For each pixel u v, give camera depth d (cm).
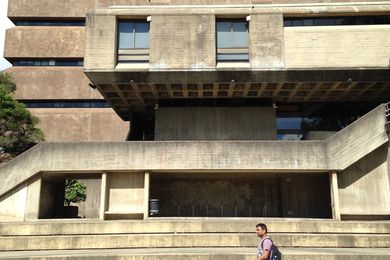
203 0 2977
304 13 2352
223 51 2358
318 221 1656
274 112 2730
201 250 1385
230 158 1836
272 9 2359
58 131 4353
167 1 3034
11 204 1845
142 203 1875
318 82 2372
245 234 1527
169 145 1856
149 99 2755
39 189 1862
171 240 1494
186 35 2323
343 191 1816
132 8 2380
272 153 1828
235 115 2730
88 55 2311
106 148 1856
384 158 1820
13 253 1338
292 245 1481
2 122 2859
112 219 1872
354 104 2853
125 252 1334
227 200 2191
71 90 4512
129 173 1905
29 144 3061
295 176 2095
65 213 2595
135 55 2366
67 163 1844
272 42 2311
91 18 2348
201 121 2730
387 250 1389
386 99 2755
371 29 2317
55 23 4756
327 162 1802
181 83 2384
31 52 4578
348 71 2292
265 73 2303
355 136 1816
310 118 2841
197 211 2181
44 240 1459
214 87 2480
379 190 1808
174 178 2200
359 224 1622
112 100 2773
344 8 2355
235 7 2369
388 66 2273
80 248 1466
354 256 1230
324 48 2302
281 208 2119
